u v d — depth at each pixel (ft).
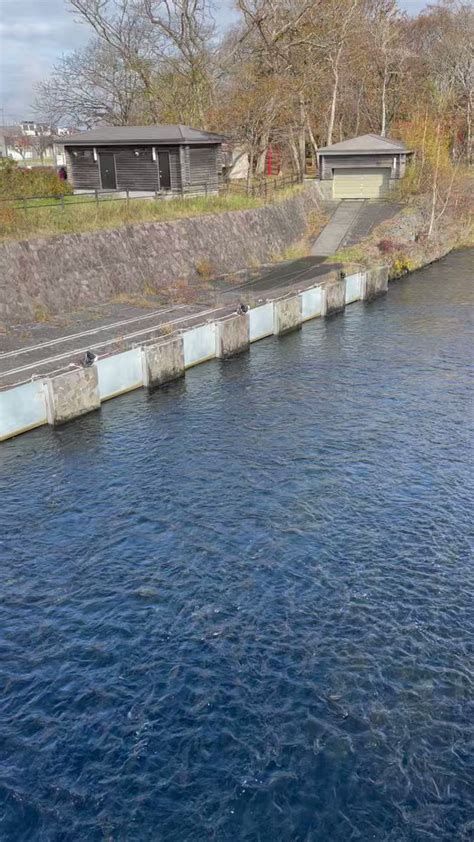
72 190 157.89
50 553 57.77
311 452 74.79
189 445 76.38
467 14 342.64
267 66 212.23
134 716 42.60
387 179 221.25
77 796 37.91
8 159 145.79
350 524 61.67
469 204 217.77
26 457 72.95
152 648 47.78
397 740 40.98
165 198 161.48
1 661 46.68
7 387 78.48
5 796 37.88
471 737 41.22
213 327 103.81
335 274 142.72
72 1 229.45
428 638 48.47
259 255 160.25
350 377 97.04
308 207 201.67
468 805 37.52
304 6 205.77
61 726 41.93
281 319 116.67
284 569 55.72
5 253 109.09
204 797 37.86
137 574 55.31
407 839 35.76
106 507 64.34
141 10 225.56
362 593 52.95
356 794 37.99
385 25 280.31
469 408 85.92
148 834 35.99
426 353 107.04
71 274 117.19
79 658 46.98
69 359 89.10
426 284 154.10
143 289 127.44
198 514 63.36
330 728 41.73
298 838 35.81
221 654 47.24
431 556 57.26
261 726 41.91
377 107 310.24
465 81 309.01
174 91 240.53
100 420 82.33
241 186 197.36
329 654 47.09
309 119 259.60
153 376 92.43
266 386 93.97
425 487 67.62
